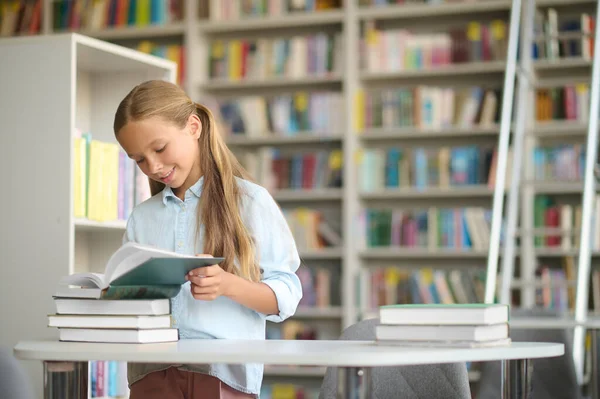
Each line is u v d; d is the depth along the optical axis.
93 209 3.33
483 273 5.73
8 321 3.23
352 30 5.96
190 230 2.35
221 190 2.33
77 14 6.36
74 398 1.90
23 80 3.29
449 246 5.81
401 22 6.20
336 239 6.02
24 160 3.26
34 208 3.23
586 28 5.69
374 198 6.22
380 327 1.96
